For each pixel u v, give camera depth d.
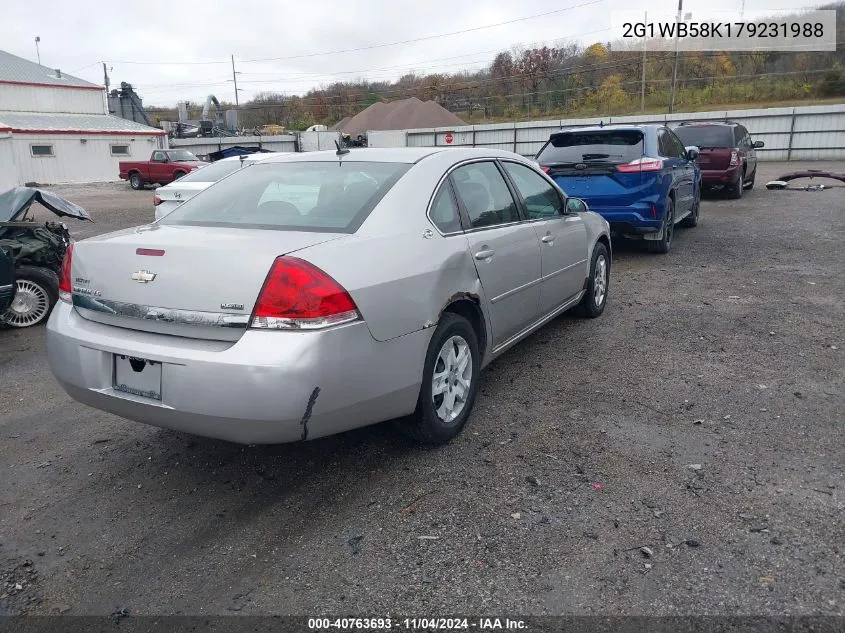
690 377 4.83
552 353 5.44
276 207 3.75
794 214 12.77
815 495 3.24
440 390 3.79
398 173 3.88
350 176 3.94
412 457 3.77
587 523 3.07
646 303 6.91
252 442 3.02
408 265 3.42
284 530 3.13
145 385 3.13
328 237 3.30
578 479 3.47
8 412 4.64
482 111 62.62
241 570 2.86
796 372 4.86
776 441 3.81
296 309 2.91
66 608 2.66
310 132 43.59
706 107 51.09
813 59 52.16
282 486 3.52
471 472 3.58
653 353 5.37
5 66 36.88
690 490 3.32
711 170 14.76
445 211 3.95
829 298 6.83
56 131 34.09
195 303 3.03
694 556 2.82
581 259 5.80
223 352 2.93
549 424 4.14
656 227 8.77
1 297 6.01
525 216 4.84
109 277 3.29
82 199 24.75
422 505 3.29
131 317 3.22
